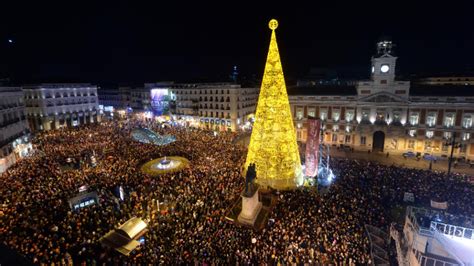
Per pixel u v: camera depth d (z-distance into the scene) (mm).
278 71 31000
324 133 62219
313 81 103250
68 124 86375
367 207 26016
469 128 48875
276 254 19797
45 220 23500
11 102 52344
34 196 27984
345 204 26203
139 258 19203
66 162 40562
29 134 57438
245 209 25391
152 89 97938
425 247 16484
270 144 32125
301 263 19078
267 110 31781
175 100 90938
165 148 50031
